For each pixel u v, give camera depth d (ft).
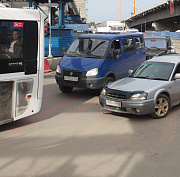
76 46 33.76
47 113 25.75
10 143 18.24
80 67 30.50
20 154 15.99
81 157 15.15
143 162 14.30
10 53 20.10
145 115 23.68
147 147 16.46
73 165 14.11
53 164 14.33
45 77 47.60
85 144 17.31
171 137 18.06
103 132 19.65
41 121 23.32
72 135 19.27
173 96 23.80
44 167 13.98
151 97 21.76
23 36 20.68
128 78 25.64
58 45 73.05
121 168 13.62
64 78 31.30
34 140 18.62
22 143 18.12
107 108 23.22
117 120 22.57
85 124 21.83
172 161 14.33
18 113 21.24
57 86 39.04
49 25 61.77
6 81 20.10
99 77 30.12
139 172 13.15
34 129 21.21
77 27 114.42
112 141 17.71
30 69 21.40
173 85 23.73
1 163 14.75
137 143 17.20
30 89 21.74
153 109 21.88
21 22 20.44
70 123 22.34
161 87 22.70
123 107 21.99
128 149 16.21
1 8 19.48
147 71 25.68
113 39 33.24
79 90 36.17
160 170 13.33
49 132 20.27
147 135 18.65
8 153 16.28
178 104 26.94
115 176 12.78
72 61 31.73
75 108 27.27
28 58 21.20
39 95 22.43
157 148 16.24
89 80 29.84
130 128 20.34
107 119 22.99
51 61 57.21
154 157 14.92
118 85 23.81
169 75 24.23
